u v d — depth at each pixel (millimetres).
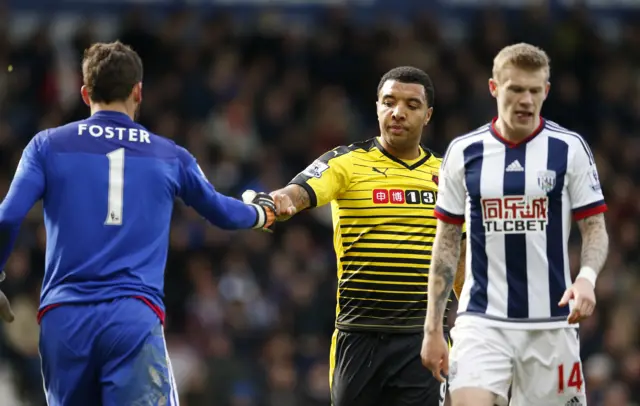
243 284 48469
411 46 61125
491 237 22594
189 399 45094
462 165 22812
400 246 25891
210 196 22672
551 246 22438
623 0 69188
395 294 25844
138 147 22047
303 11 66000
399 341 25875
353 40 61719
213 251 49688
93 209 21484
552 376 22531
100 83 22188
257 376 46031
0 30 58594
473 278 22828
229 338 47312
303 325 48344
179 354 46062
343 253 26219
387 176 26203
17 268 46344
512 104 22188
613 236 56406
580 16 64562
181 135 54688
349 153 26391
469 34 65438
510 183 22453
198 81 58062
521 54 22188
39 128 54312
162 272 21938
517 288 22469
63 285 21344
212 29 60531
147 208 21797
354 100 61188
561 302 21516
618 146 61219
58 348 21203
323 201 25812
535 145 22562
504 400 22500
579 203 22453
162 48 58594
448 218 22969
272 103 58188
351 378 26078
